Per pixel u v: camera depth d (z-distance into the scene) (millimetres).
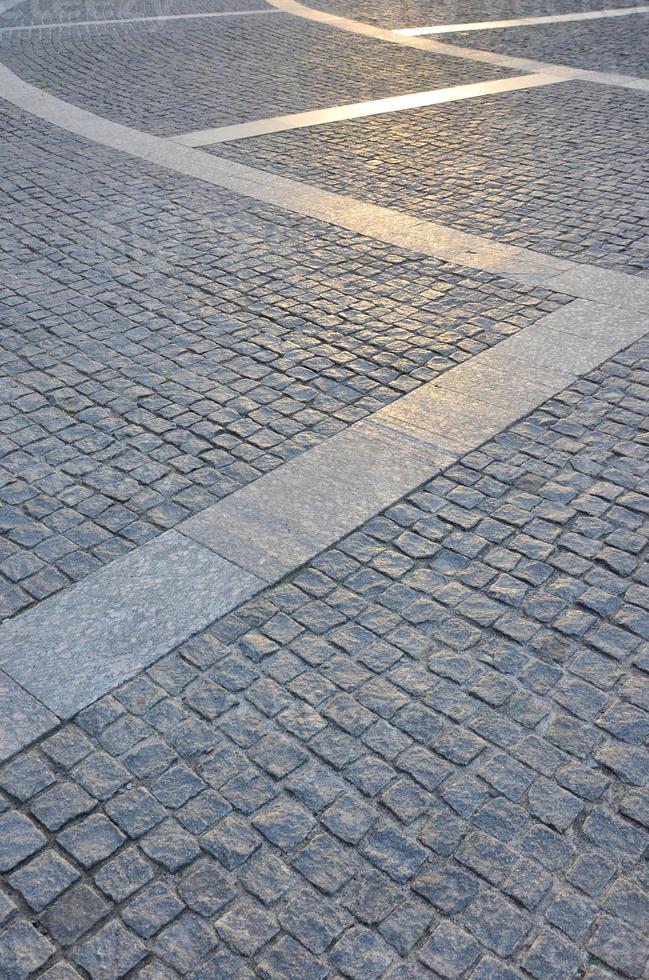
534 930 2914
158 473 4977
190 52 15008
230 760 3439
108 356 6098
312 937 2900
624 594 4176
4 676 3773
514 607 4105
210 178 9344
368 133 10852
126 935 2912
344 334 6336
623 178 9258
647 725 3568
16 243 7848
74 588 4215
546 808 3270
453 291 6930
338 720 3586
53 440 5246
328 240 7863
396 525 4586
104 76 13516
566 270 7234
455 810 3266
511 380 5770
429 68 14023
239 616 4055
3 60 14539
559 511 4680
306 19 17703
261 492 4820
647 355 6023
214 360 6039
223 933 2914
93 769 3410
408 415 5441
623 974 2805
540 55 14750
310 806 3279
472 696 3686
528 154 10055
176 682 3744
